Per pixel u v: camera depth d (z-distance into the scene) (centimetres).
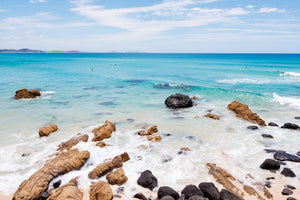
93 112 1781
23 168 908
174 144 1164
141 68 6406
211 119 1600
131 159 991
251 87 3048
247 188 775
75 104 2047
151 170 903
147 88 3000
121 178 805
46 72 4941
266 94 2355
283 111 1822
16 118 1591
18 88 2825
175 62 9456
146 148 1109
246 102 2152
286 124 1417
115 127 1397
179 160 984
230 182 807
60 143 1152
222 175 854
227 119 1600
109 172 872
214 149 1105
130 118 1625
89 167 912
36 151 1062
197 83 3469
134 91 2775
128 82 3544
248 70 5081
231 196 693
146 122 1534
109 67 6781
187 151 1070
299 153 1036
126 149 1095
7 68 5809
